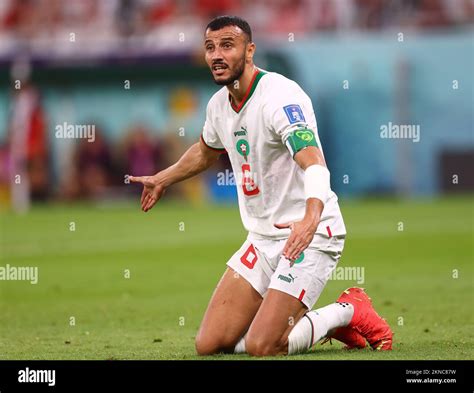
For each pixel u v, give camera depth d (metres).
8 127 109.06
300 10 113.56
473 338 29.42
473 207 89.19
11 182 107.50
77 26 114.81
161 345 29.31
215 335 26.23
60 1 116.06
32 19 116.38
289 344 25.44
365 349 27.05
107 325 34.62
